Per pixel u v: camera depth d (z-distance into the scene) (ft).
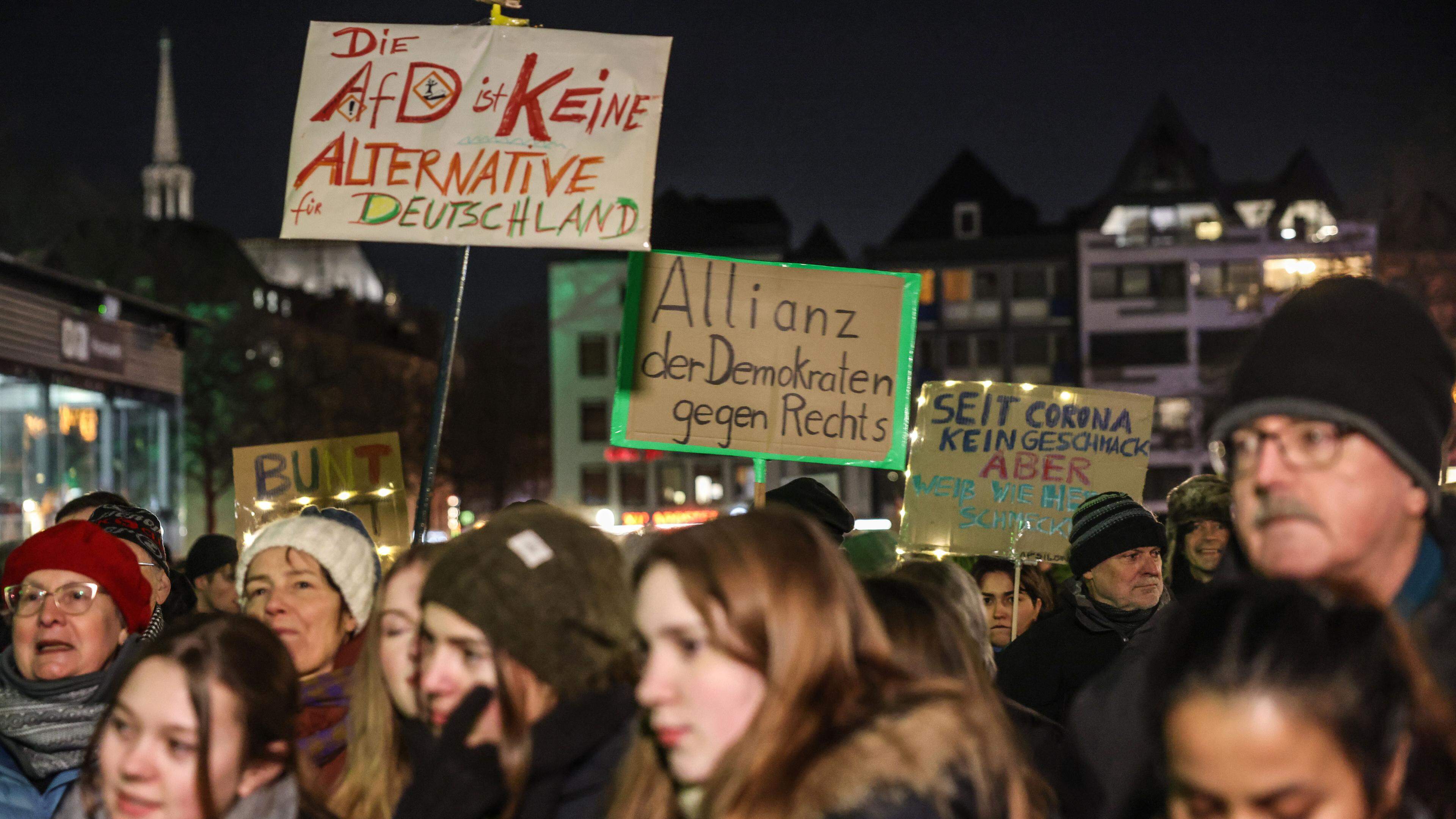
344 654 11.89
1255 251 159.53
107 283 130.72
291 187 15.69
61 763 11.25
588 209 15.51
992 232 168.35
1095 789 7.75
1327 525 6.46
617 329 160.97
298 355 164.25
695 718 6.87
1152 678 6.13
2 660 12.13
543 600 8.11
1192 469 157.69
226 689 8.41
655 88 15.76
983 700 7.38
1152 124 165.48
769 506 7.61
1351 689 5.46
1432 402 6.70
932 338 164.25
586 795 8.21
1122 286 161.38
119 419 59.57
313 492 19.13
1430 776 5.82
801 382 17.62
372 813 9.32
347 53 15.94
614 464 159.12
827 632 6.92
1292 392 6.55
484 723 8.12
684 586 6.91
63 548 11.81
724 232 173.27
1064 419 20.59
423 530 15.15
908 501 20.54
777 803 6.51
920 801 6.48
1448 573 6.74
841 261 173.88
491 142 15.69
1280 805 5.48
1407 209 129.29
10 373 49.39
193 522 150.51
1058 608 20.98
